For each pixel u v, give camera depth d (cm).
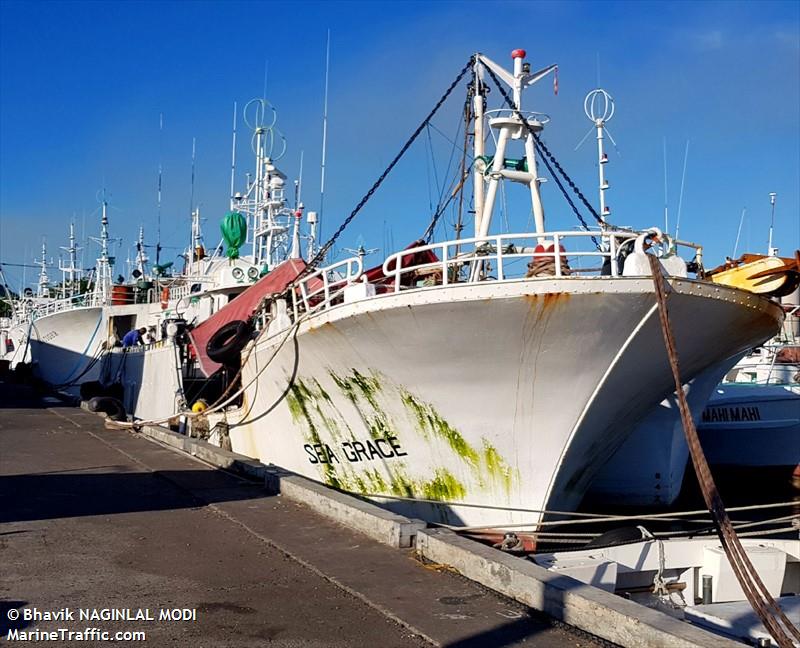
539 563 796
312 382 1093
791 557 912
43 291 3803
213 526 764
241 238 1852
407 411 989
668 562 882
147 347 1955
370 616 517
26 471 1087
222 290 1761
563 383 903
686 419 708
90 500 890
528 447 948
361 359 987
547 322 852
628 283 827
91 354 2566
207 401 1691
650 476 1391
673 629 438
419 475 1010
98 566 629
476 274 1042
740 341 975
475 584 581
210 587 577
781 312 1005
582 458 988
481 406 940
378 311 914
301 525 765
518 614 518
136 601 546
